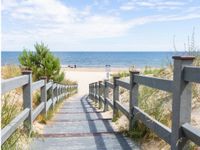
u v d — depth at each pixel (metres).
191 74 2.74
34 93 8.25
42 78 6.41
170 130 3.29
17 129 4.04
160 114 4.46
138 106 4.91
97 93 12.40
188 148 2.96
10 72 9.35
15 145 3.64
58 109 9.44
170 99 4.96
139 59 108.19
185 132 2.88
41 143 4.38
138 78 4.57
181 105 2.93
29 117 4.57
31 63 12.85
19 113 4.27
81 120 6.66
